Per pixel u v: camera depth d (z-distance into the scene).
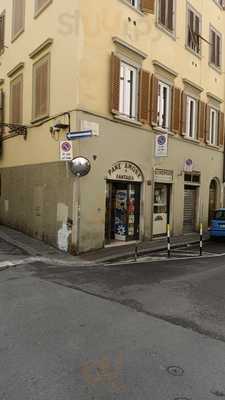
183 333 5.96
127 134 15.60
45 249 14.09
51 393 4.08
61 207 14.20
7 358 4.91
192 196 20.84
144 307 7.25
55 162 14.60
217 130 22.83
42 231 15.45
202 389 4.26
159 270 10.96
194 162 20.42
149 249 14.74
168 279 9.71
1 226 19.09
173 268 11.30
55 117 14.50
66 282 9.18
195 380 4.45
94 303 7.43
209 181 21.98
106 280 9.48
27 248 14.02
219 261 12.70
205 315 6.88
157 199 17.95
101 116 14.30
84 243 13.79
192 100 20.39
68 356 5.00
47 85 15.09
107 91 14.58
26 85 17.00
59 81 14.31
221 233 18.14
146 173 16.73
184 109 19.42
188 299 7.88
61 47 14.21
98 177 14.32
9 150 18.72
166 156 16.94
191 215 20.83
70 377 4.44
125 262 12.55
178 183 19.03
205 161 21.52
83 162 13.46
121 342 5.52
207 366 4.82
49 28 14.97
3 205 19.42
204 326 6.30
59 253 13.59
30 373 4.52
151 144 16.98
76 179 13.61
